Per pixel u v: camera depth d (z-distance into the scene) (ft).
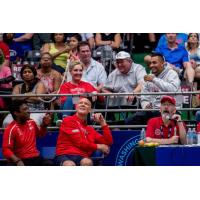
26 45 79.20
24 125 63.16
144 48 80.02
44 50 78.38
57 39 78.43
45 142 66.90
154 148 61.31
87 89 69.92
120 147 66.33
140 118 69.05
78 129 61.87
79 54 75.51
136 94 66.33
